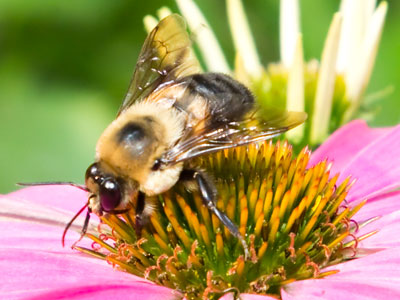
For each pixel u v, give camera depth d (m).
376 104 0.20
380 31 0.18
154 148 0.14
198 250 0.15
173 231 0.15
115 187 0.14
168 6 0.21
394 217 0.15
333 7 0.20
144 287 0.14
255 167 0.15
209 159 0.15
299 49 0.17
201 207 0.15
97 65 0.21
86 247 0.15
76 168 0.20
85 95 0.21
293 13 0.19
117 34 0.21
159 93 0.15
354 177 0.16
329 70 0.17
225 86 0.15
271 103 0.18
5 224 0.15
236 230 0.14
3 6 0.20
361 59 0.18
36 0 0.20
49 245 0.15
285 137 0.18
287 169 0.15
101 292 0.14
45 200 0.16
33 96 0.21
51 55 0.21
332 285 0.14
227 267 0.15
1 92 0.21
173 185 0.15
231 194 0.15
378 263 0.14
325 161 0.15
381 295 0.14
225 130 0.14
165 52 0.15
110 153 0.14
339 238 0.15
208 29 0.18
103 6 0.21
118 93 0.21
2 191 0.20
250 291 0.14
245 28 0.19
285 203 0.15
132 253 0.15
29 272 0.14
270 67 0.19
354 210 0.15
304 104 0.18
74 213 0.16
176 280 0.14
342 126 0.17
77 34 0.21
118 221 0.15
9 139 0.20
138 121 0.14
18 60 0.21
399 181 0.16
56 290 0.14
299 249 0.14
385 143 0.16
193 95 0.15
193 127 0.14
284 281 0.14
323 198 0.15
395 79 0.20
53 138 0.20
